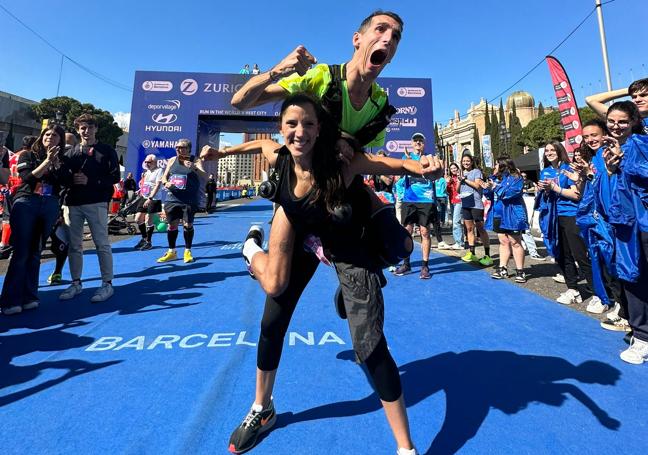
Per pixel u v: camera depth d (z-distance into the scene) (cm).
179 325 300
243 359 240
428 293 402
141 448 157
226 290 407
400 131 1406
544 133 4031
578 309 345
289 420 178
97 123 371
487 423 174
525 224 442
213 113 1471
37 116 3294
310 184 134
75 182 354
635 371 222
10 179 387
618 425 172
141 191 722
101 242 372
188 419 178
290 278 161
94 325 299
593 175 279
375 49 131
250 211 1736
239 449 155
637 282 233
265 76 145
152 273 490
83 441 161
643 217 224
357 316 140
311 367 229
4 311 319
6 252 561
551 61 816
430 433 167
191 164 566
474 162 580
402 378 217
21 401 191
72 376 217
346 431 169
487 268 539
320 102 137
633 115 240
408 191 475
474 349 256
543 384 208
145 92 1463
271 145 163
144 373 221
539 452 155
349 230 146
